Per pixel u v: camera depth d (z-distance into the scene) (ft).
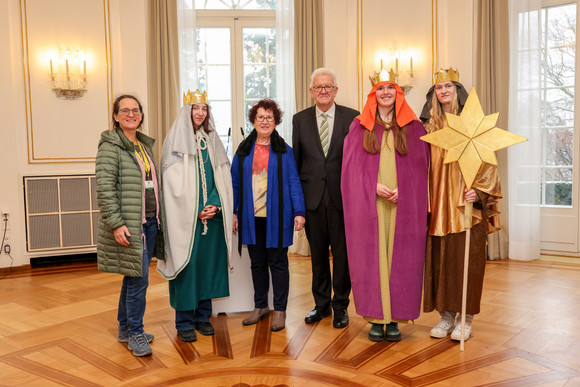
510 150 17.44
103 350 9.36
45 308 12.32
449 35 18.12
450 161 8.86
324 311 10.92
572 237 17.52
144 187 9.00
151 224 9.29
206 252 9.95
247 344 9.52
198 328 10.21
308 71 18.44
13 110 16.76
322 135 10.55
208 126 10.14
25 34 16.99
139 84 18.01
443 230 9.18
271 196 10.28
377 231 9.32
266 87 19.81
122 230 8.57
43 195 17.31
